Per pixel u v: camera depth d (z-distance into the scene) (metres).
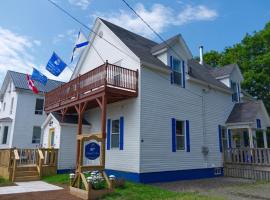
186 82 15.59
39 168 13.16
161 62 14.56
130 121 12.97
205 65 22.92
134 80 12.86
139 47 15.28
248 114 17.39
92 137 9.99
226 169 16.67
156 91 13.54
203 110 16.33
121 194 8.84
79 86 13.85
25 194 8.94
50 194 8.98
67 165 14.95
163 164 12.99
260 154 15.22
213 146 16.50
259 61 27.50
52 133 16.36
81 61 18.12
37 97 25.11
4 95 27.95
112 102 14.22
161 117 13.46
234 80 20.30
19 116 23.59
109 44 15.68
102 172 9.71
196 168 14.88
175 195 9.12
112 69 12.22
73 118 16.67
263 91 28.39
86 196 8.27
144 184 11.33
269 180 14.29
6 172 12.93
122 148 13.14
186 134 14.72
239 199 8.84
